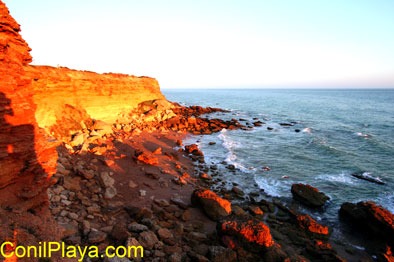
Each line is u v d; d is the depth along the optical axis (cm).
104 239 966
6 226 634
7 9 786
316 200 1756
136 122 3884
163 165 2233
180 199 1611
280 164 2580
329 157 2820
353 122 5353
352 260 1250
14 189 731
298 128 4672
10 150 711
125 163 2022
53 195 1189
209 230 1306
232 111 7538
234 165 2503
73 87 2791
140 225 1110
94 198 1339
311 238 1402
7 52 757
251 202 1784
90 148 2130
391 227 1356
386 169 2452
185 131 3972
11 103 716
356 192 1953
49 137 1822
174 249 1040
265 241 1119
